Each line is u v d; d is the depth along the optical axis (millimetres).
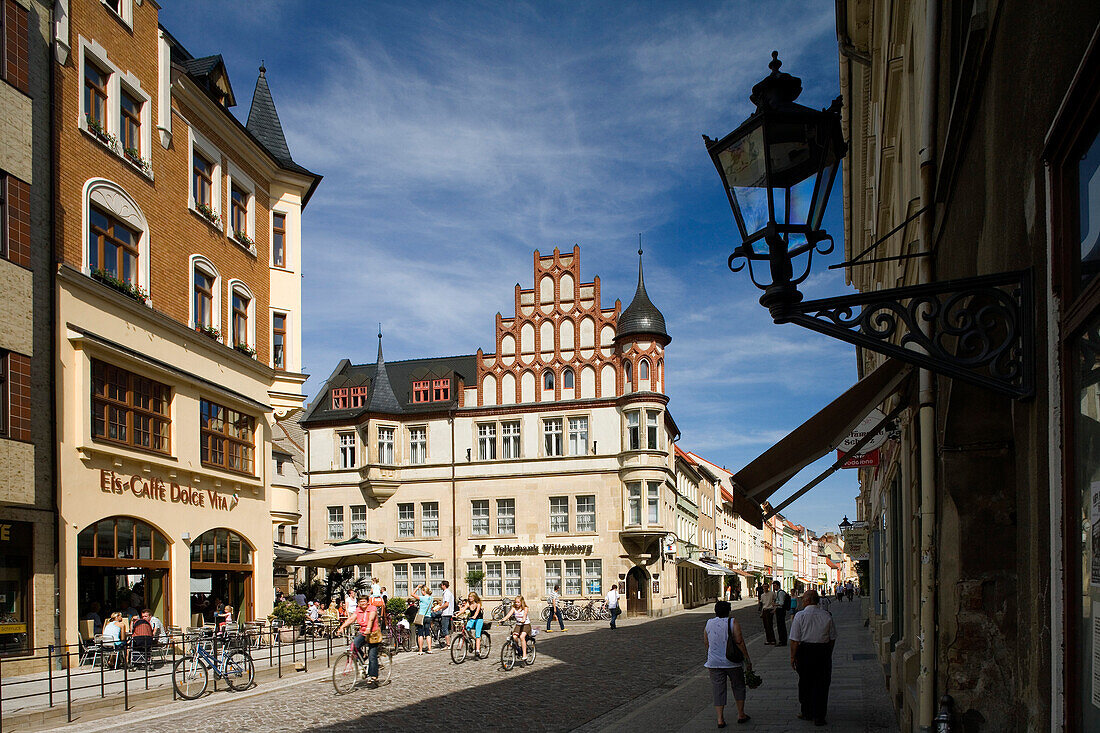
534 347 52438
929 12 6668
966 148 5457
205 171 27438
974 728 5961
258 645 25047
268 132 33062
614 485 49969
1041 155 3541
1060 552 3438
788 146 4672
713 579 80438
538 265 52969
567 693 17484
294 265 31922
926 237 6984
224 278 27922
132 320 22797
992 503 6016
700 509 73688
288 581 46719
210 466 26078
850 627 37125
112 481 21531
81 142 21250
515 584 50719
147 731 13281
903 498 13344
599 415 50719
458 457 52625
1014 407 4336
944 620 6445
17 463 18156
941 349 4219
